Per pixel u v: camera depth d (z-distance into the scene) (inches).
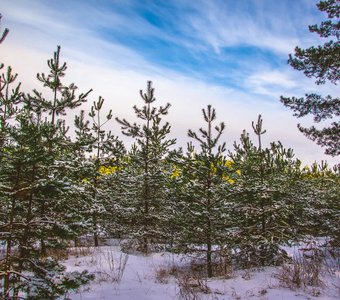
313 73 473.4
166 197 543.2
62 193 210.2
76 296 270.2
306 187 536.1
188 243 386.6
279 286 278.2
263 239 377.7
